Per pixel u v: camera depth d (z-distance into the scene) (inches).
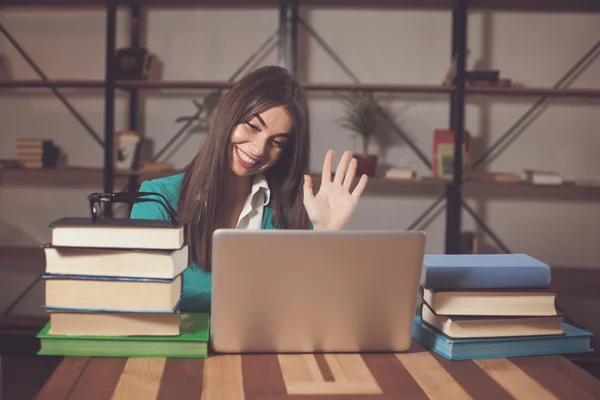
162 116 139.9
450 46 137.1
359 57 137.9
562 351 43.1
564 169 138.1
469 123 138.5
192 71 139.5
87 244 38.7
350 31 137.7
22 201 142.0
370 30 137.6
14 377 115.0
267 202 66.1
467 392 35.2
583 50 136.3
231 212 66.7
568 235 138.9
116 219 41.3
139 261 38.8
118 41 139.9
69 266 39.1
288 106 61.1
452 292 41.6
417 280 40.5
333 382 36.2
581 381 37.3
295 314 40.0
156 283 38.8
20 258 128.1
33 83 126.6
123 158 127.6
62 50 140.6
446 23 136.8
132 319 39.4
